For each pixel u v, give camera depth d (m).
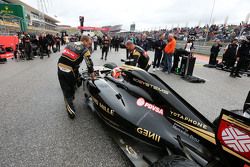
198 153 1.53
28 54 9.21
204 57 16.41
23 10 13.78
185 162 1.24
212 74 7.92
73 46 2.68
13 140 2.20
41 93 3.95
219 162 1.34
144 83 2.15
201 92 4.84
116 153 2.03
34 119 2.75
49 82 4.88
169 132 1.73
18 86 4.43
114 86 2.67
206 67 10.11
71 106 2.76
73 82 2.79
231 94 4.79
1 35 10.18
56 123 2.65
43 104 3.34
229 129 1.11
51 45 12.88
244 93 4.95
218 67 9.58
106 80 3.01
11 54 10.19
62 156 1.96
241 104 4.02
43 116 2.86
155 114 1.92
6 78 5.20
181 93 4.68
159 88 1.99
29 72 6.12
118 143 2.07
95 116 2.90
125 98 2.28
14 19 13.69
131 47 3.95
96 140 2.26
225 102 4.11
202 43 20.44
